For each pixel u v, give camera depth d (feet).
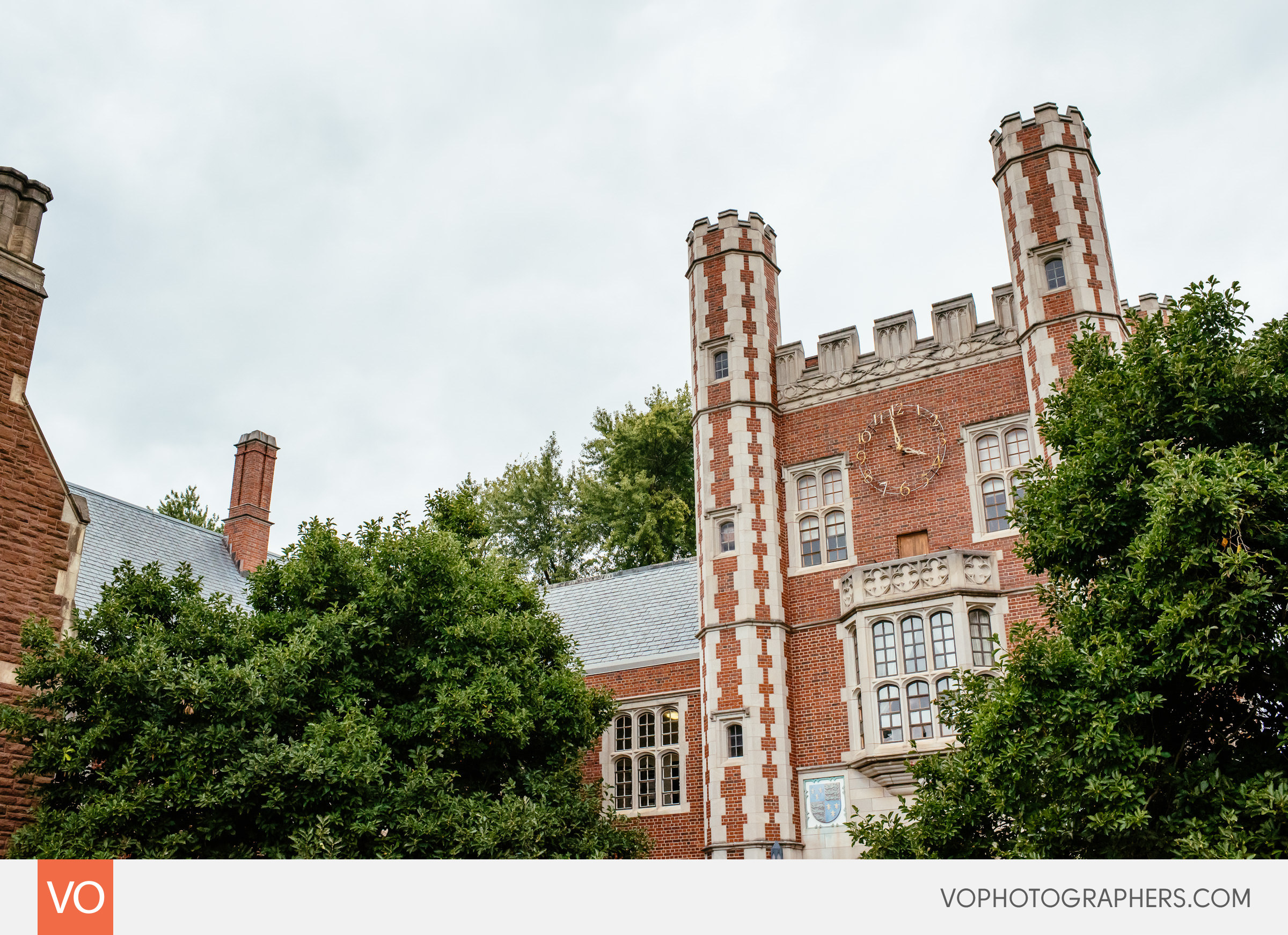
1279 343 40.32
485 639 56.29
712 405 79.82
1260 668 35.73
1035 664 37.88
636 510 139.74
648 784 81.51
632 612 95.30
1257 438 39.40
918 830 42.29
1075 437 45.68
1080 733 35.86
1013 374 71.56
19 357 55.98
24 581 53.06
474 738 53.88
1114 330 68.69
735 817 68.54
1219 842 32.48
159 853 43.98
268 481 109.60
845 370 78.02
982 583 66.90
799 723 71.15
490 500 151.64
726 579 74.69
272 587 57.47
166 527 97.04
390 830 49.32
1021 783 37.68
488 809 51.31
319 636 52.54
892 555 71.87
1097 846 36.45
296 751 45.78
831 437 76.95
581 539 145.69
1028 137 74.90
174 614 53.67
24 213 58.29
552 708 58.95
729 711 71.10
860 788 67.10
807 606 73.67
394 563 57.93
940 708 46.11
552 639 63.98
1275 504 34.63
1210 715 38.73
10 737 47.75
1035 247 71.61
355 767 46.83
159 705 47.60
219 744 46.19
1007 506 69.15
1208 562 34.22
